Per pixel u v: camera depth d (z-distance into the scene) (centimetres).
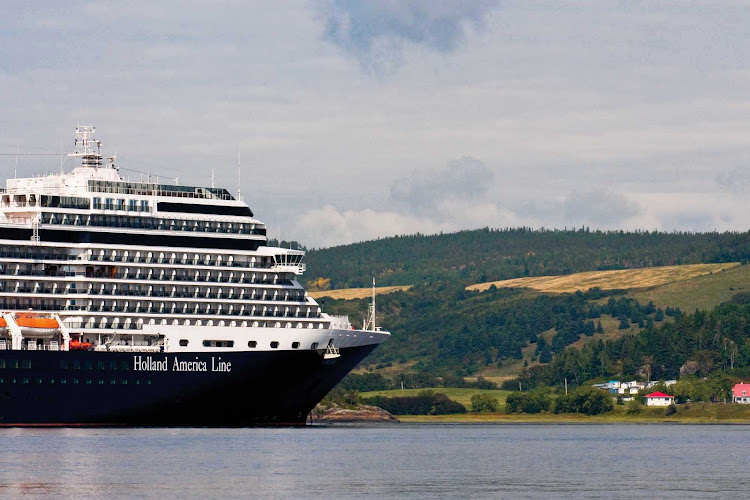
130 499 18962
